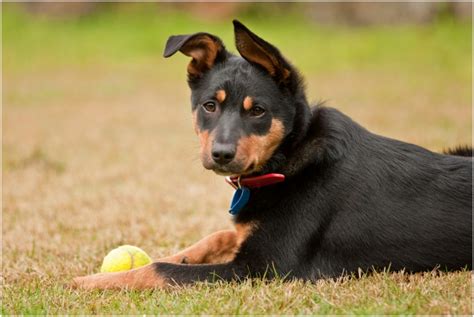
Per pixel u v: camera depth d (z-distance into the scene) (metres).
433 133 17.89
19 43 38.00
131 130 20.81
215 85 7.91
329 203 7.66
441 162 8.05
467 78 27.67
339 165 7.74
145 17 40.88
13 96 27.64
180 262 8.40
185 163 16.11
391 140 8.16
